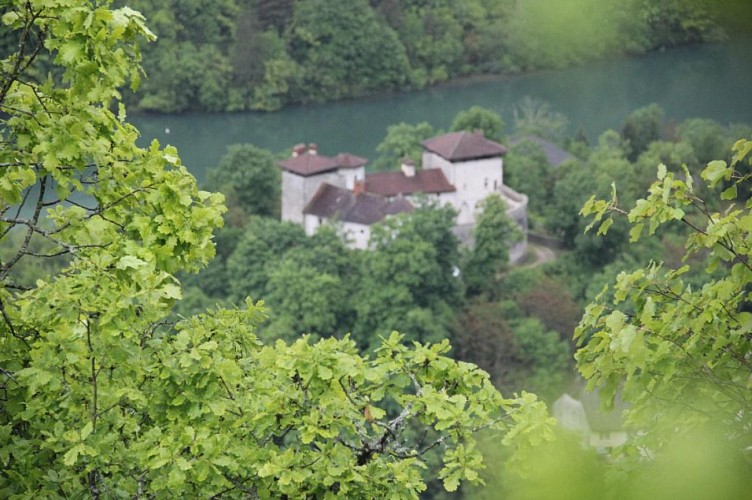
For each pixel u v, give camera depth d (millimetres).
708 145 184875
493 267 185625
